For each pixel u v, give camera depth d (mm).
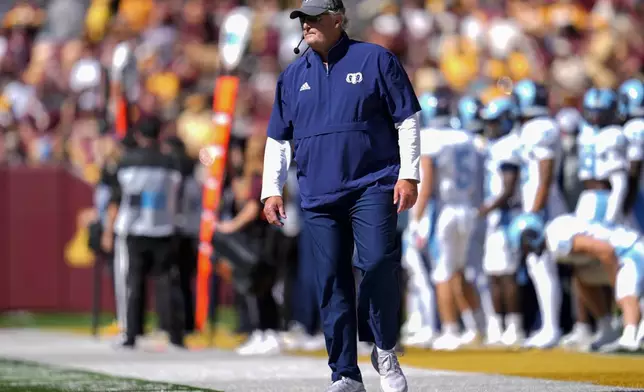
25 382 26031
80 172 60594
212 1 71500
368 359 32344
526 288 40406
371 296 19281
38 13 70750
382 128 19312
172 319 38156
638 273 32094
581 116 38469
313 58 19562
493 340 37781
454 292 37812
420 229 36656
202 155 46875
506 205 36781
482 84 59625
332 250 19531
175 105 64125
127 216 37938
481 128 38000
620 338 33000
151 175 37969
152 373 28281
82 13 70812
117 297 40656
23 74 68625
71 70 65062
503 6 67562
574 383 23609
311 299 39719
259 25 69312
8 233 59500
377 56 19188
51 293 59781
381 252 19016
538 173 34906
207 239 38625
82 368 30156
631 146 32969
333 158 19234
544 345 34875
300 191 19797
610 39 61406
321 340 38969
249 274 35906
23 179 59656
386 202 19141
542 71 59094
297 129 19625
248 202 36531
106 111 49344
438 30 67250
